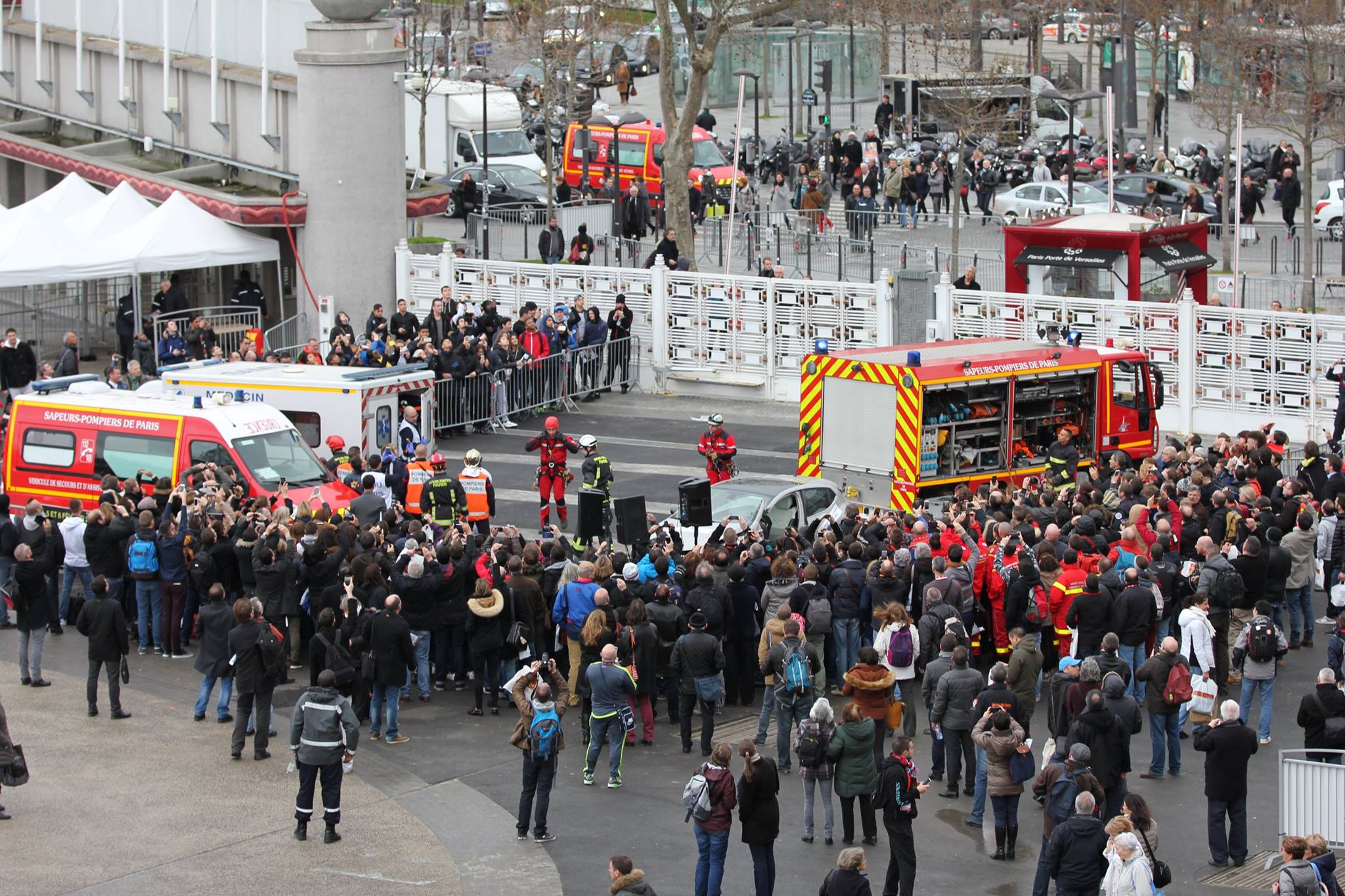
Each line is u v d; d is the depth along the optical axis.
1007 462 39.91
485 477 37.94
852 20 90.62
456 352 51.22
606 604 27.81
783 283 55.66
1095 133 94.69
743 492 36.50
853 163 76.31
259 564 30.41
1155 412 43.84
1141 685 28.83
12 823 24.22
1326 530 34.22
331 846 23.80
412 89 78.31
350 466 37.88
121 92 65.00
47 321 57.62
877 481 38.94
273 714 28.88
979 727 23.70
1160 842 24.56
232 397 38.53
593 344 56.09
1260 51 72.19
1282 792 23.64
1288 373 49.59
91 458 37.41
